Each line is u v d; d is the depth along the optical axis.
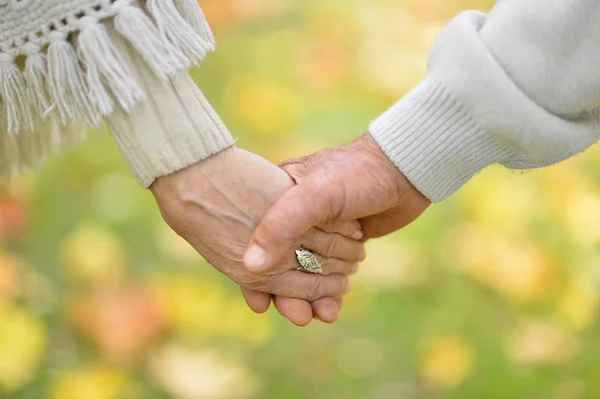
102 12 1.22
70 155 1.87
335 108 1.98
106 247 1.73
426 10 2.32
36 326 1.62
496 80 1.22
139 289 1.68
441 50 1.24
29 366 1.59
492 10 1.25
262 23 2.26
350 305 1.70
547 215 1.81
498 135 1.24
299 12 2.30
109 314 1.64
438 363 1.64
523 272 1.72
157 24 1.23
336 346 1.67
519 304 1.72
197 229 1.29
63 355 1.62
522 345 1.67
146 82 1.25
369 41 2.19
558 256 1.76
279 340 1.67
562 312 1.71
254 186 1.29
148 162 1.26
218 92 2.01
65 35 1.23
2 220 1.74
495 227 1.78
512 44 1.22
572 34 1.22
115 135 1.27
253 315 1.68
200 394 1.59
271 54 2.14
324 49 2.14
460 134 1.24
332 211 1.27
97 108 1.25
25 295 1.67
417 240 1.78
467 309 1.71
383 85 2.04
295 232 1.26
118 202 1.81
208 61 2.11
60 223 1.77
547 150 1.24
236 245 1.30
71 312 1.65
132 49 1.24
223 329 1.66
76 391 1.57
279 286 1.33
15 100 1.27
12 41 1.24
